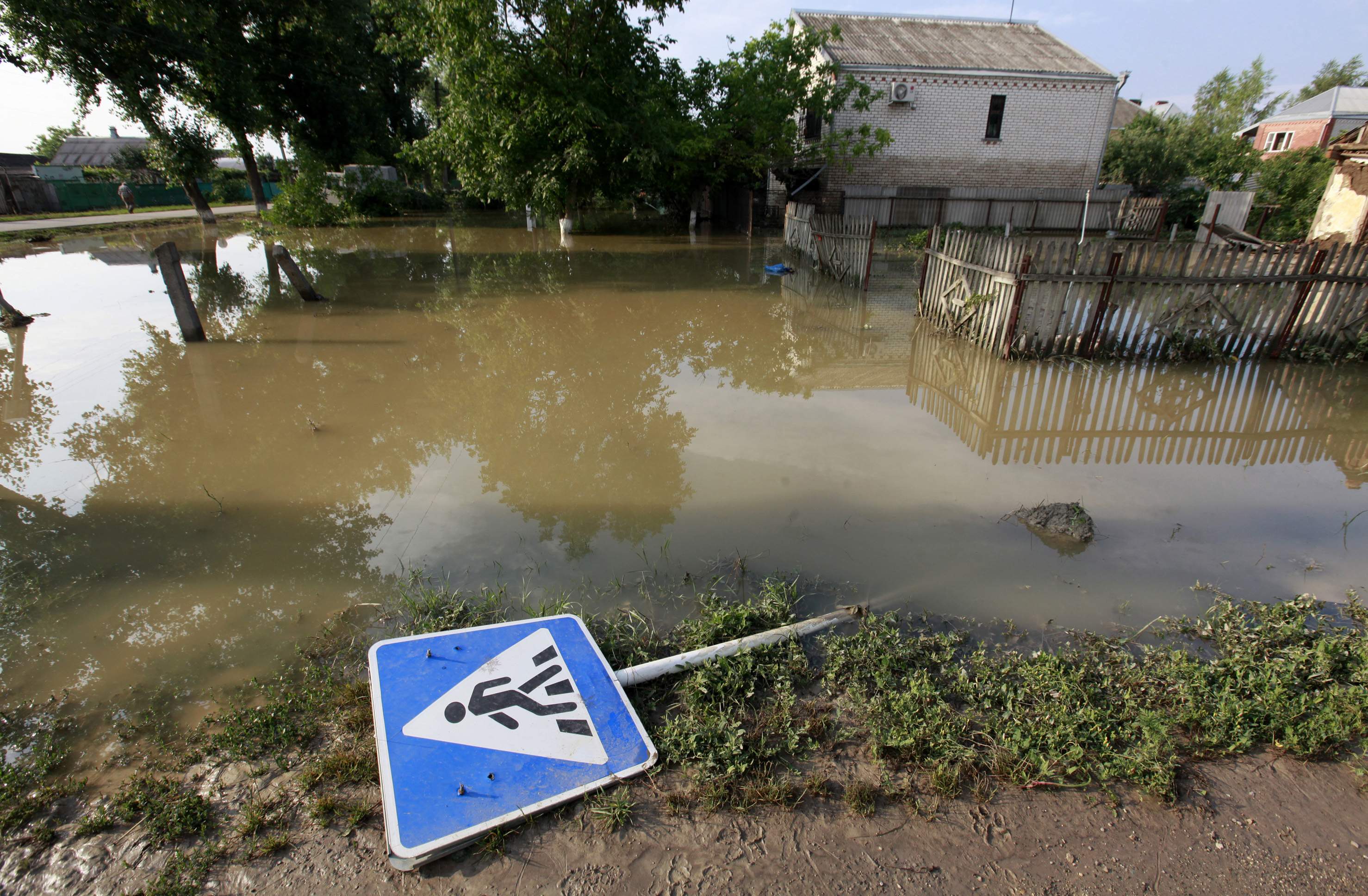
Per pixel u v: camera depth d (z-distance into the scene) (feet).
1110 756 8.70
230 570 13.35
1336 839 7.73
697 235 66.64
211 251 54.08
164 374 24.85
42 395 22.81
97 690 10.27
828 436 19.81
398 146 106.83
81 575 13.17
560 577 13.12
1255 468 17.83
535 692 9.28
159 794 8.35
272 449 18.93
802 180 68.33
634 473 17.48
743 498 16.15
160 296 37.35
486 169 57.77
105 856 7.57
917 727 9.16
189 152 67.41
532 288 40.32
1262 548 14.08
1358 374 24.81
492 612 11.95
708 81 61.82
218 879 7.26
